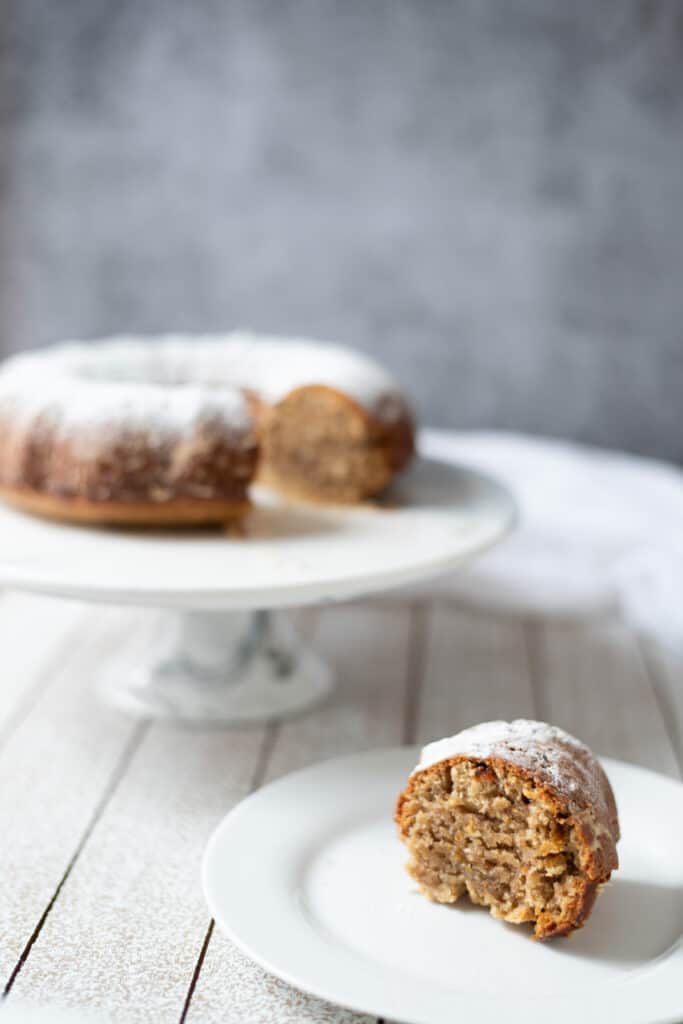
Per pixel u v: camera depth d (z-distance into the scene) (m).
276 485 1.10
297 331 1.61
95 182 1.59
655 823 0.79
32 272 1.62
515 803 0.72
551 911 0.71
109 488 0.97
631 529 1.26
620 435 1.60
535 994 0.68
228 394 1.01
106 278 1.61
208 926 0.75
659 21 1.50
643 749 0.93
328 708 0.98
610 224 1.55
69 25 1.55
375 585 0.89
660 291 1.56
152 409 0.99
